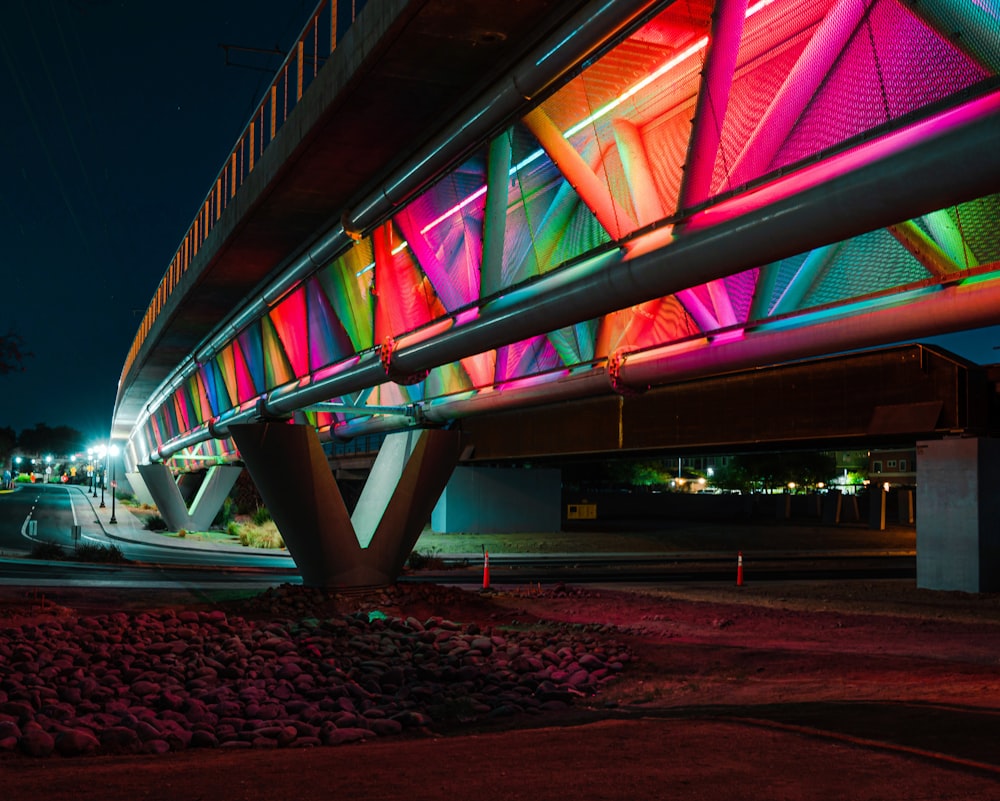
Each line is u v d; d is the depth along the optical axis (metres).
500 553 48.72
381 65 13.52
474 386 23.28
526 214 14.48
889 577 34.16
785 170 9.12
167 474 63.19
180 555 44.12
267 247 23.70
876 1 9.22
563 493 80.25
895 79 9.34
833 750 7.88
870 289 13.05
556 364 20.34
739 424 39.19
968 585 27.92
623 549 52.78
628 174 12.10
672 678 15.02
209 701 13.31
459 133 14.62
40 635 16.86
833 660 15.08
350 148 16.77
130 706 12.69
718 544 56.41
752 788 6.44
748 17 10.59
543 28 12.23
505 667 16.06
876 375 32.69
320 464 24.09
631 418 45.88
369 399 30.23
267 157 19.00
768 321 14.55
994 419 29.59
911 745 7.91
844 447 42.25
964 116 7.33
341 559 24.39
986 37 8.24
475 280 15.92
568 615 22.52
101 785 7.41
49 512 81.38
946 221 11.43
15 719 11.19
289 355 26.75
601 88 12.09
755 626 20.50
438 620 20.61
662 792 6.41
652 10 10.35
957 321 12.02
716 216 10.13
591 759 7.98
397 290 19.27
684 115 11.41
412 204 17.42
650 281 11.06
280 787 7.16
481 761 8.20
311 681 14.70
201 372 43.19
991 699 10.42
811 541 58.72
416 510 25.39
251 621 20.86
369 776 7.61
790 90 10.44
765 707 11.27
